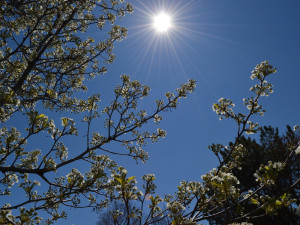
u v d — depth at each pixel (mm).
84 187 3221
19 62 6062
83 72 7930
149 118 5438
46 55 7254
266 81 3652
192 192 2623
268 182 2197
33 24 5812
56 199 3533
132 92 5598
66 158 4293
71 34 6711
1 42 5211
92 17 7586
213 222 7273
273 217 8219
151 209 2283
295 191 7477
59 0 6098
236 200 2188
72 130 3738
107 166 4375
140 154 5238
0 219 2283
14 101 3016
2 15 4750
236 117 3641
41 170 3477
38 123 3283
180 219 1825
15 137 3377
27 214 2443
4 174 3781
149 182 2396
